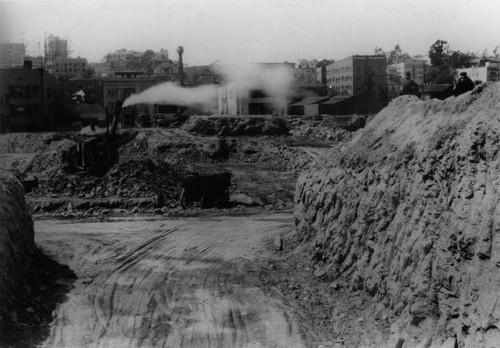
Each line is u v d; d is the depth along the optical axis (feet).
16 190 79.56
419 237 54.29
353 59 332.19
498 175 48.73
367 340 53.21
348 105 279.49
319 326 59.26
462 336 44.42
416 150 61.98
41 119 262.47
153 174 136.26
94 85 371.56
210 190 128.06
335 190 77.15
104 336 57.06
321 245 75.87
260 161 204.13
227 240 94.73
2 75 257.96
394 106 79.92
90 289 70.74
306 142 234.17
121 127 270.46
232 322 60.90
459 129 56.70
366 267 63.77
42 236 94.89
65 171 142.51
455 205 51.80
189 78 428.56
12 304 60.29
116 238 95.50
